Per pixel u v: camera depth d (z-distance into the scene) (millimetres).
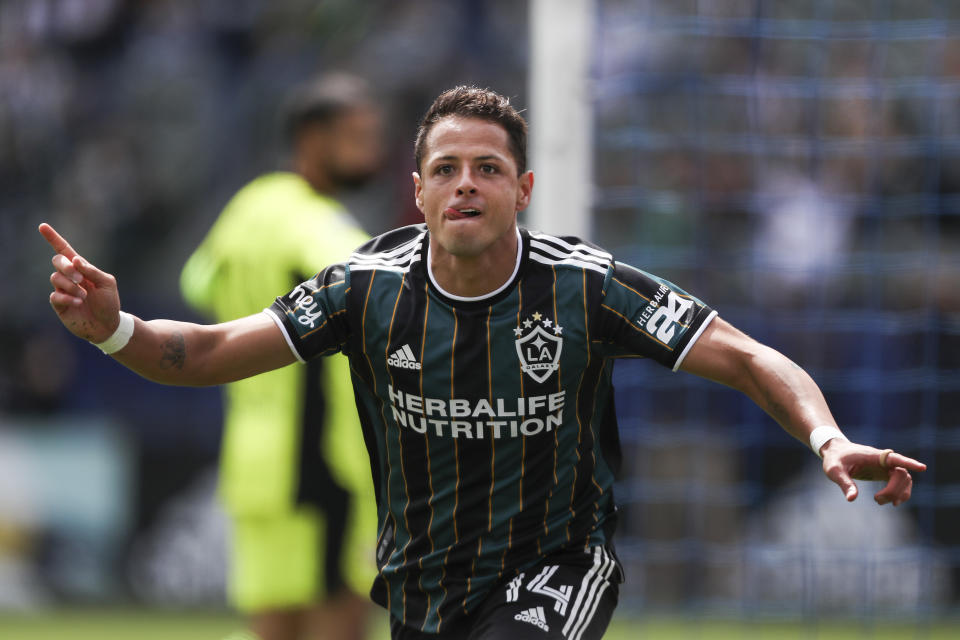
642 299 10766
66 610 29188
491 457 10844
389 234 11406
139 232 37844
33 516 29672
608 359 11062
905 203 30578
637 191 26766
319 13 39562
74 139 38906
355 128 17797
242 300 17609
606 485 11297
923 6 31750
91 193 37906
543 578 10781
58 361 30859
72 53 39938
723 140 30391
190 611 28891
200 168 38219
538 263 10766
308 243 16953
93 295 10109
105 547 29422
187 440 29438
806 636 25375
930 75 29547
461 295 10680
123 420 29781
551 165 19531
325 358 16953
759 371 10453
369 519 17094
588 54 20328
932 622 26094
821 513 26781
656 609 26844
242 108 38750
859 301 30109
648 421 27125
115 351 10312
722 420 27141
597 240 29078
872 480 9758
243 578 17375
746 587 26750
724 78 31078
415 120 38062
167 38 39781
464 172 10250
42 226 10016
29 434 29969
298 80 38750
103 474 29609
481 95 10516
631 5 31375
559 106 19609
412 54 38719
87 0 39875
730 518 27094
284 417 17000
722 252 30234
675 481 27031
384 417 11148
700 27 31141
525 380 10680
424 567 11102
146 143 38500
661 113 30172
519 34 38875
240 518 17344
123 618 28141
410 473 11062
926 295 29625
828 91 30797
